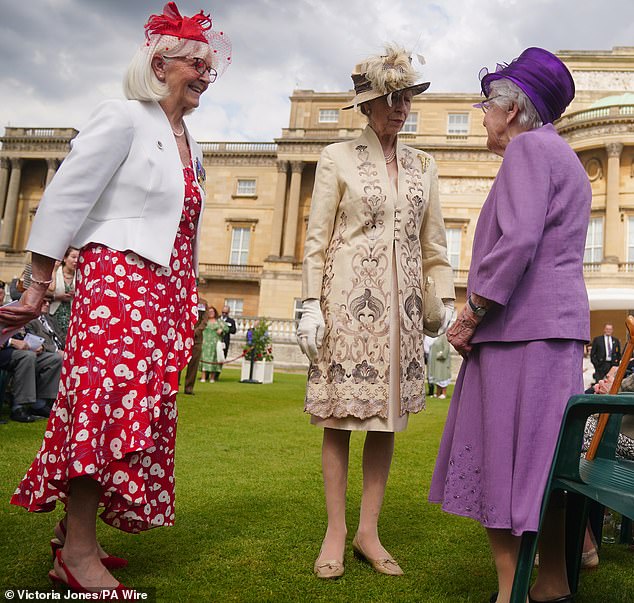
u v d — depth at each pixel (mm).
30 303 1992
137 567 2229
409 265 2504
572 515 2131
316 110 37781
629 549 2889
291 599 1998
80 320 1966
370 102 2566
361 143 2586
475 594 2117
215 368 14211
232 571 2227
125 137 2031
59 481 1883
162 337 2061
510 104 2104
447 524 3006
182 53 2146
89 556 1959
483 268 1925
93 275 1988
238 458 4434
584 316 1910
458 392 2131
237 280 35219
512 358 1912
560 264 1930
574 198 1961
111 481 1902
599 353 12758
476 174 31781
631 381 2889
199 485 3525
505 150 2082
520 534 1737
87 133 2014
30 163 38094
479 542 2730
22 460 3914
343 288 2451
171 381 2080
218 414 7223
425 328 2730
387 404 2379
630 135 28547
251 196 35688
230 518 2887
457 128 35156
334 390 2400
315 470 4098
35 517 2756
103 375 1896
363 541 2436
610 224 28688
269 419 6973
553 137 2023
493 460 1844
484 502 1854
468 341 2012
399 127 2568
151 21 2166
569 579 2133
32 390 5797
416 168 2641
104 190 2049
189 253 2240
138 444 1887
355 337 2414
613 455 2367
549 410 1837
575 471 1699
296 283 33031
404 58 2453
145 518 2059
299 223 34594
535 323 1880
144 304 2010
